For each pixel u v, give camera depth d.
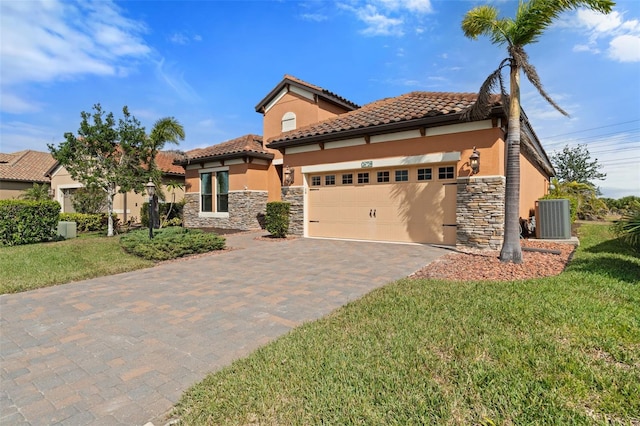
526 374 3.05
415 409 2.67
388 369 3.27
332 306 5.51
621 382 2.89
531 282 5.98
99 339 4.50
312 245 11.80
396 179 11.81
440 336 3.92
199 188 20.69
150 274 8.17
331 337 4.10
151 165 17.20
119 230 18.44
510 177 7.99
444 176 10.80
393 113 12.02
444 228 10.79
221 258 9.93
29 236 12.97
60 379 3.53
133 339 4.46
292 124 18.84
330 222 13.49
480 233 9.90
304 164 14.03
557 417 2.51
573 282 5.86
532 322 4.18
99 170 15.02
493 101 9.27
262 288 6.66
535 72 7.73
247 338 4.40
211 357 3.92
